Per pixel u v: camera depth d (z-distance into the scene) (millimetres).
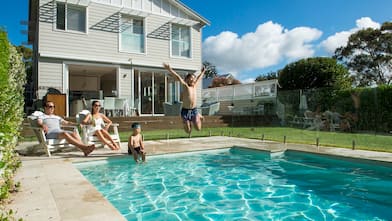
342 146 7660
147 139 9320
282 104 16828
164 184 4656
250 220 3242
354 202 3842
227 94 22594
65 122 6617
